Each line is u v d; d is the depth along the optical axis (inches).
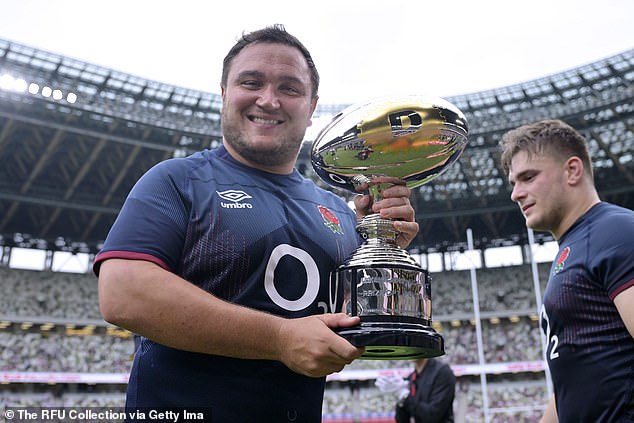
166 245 61.9
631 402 88.7
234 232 65.9
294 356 53.6
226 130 73.3
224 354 56.4
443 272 1135.0
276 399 63.6
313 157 77.1
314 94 79.6
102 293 58.3
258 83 71.7
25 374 862.5
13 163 882.1
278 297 65.8
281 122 71.6
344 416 952.9
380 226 70.5
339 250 74.5
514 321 1041.5
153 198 64.1
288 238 69.1
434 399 181.5
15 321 957.2
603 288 93.0
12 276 1015.0
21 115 770.2
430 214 1023.6
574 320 95.9
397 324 58.4
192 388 61.8
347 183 78.0
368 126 71.5
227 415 61.1
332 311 65.4
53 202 926.4
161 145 863.7
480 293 1080.8
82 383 954.1
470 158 907.4
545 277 1069.1
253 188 71.3
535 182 108.1
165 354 63.6
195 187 67.7
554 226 109.3
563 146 107.0
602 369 91.8
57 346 971.3
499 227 1089.4
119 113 805.9
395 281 60.5
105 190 952.9
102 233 1065.5
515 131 113.8
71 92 783.7
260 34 73.8
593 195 107.0
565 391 98.0
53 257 1066.7
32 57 767.7
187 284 57.5
